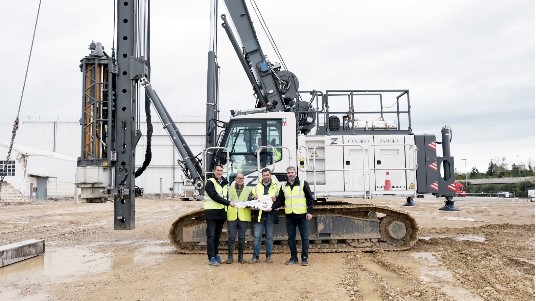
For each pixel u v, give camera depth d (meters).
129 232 14.23
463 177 83.38
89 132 10.56
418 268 7.91
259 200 8.38
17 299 6.17
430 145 10.76
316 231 9.88
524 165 81.06
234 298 6.12
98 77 10.55
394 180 10.40
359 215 10.09
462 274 7.38
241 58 11.84
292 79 11.66
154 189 50.47
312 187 10.23
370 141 10.48
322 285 6.74
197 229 9.94
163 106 11.30
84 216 21.16
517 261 8.49
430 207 24.00
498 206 25.34
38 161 39.59
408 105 10.95
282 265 8.35
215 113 11.13
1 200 34.78
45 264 8.64
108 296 6.29
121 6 10.90
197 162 11.32
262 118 10.02
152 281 7.14
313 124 11.43
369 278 7.25
